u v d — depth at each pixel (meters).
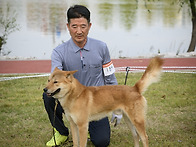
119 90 4.12
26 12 25.66
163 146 4.52
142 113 4.04
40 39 17.11
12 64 11.71
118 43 16.39
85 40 4.28
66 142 4.78
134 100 4.03
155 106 6.40
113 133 5.15
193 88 7.73
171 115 5.89
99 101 4.07
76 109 3.96
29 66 11.36
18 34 18.23
